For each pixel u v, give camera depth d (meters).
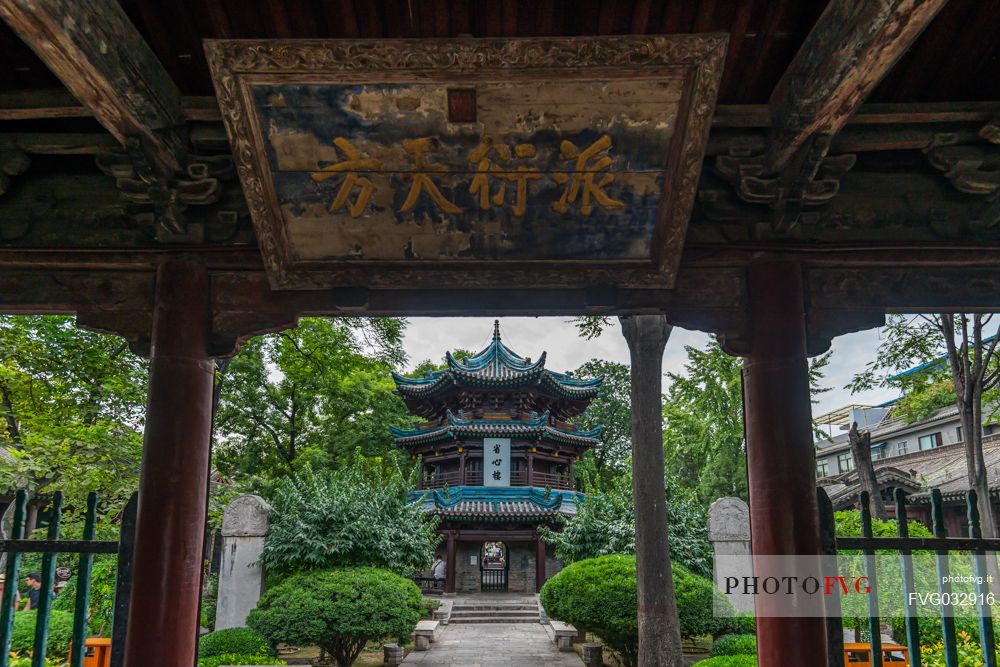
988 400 18.39
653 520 13.90
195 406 6.59
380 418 38.75
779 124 6.16
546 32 5.79
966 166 6.48
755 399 6.64
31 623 12.89
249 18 5.71
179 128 6.29
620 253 6.64
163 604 6.08
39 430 16.61
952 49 6.11
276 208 6.31
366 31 5.77
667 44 5.32
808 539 6.16
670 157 6.04
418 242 6.56
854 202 6.88
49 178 6.89
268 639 15.32
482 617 28.61
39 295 6.89
